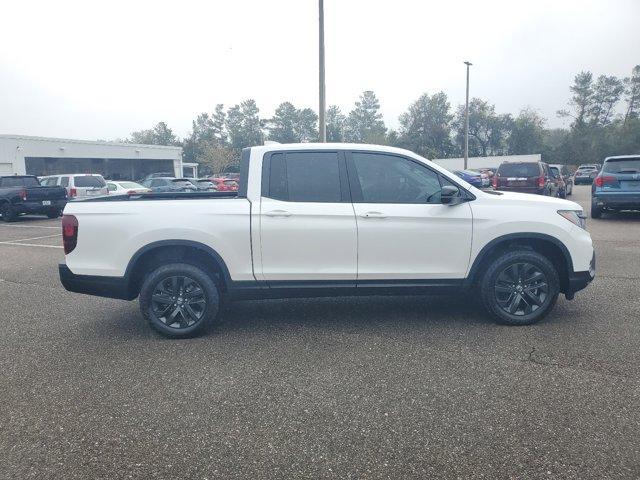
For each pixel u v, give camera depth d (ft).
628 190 42.80
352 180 16.10
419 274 16.08
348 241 15.75
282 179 16.06
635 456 9.07
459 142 301.43
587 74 297.94
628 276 23.18
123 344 15.58
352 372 13.03
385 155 16.37
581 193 99.09
